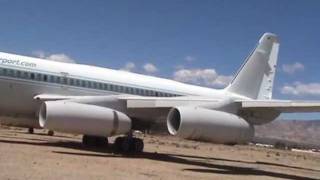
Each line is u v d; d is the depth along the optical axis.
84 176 14.63
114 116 22.55
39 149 22.02
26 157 18.03
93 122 21.94
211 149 42.22
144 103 23.00
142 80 27.92
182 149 36.25
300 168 28.92
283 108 21.03
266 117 22.81
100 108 22.39
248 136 21.09
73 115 21.47
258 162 30.50
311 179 21.44
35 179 13.23
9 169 14.60
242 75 32.12
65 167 16.20
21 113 24.48
